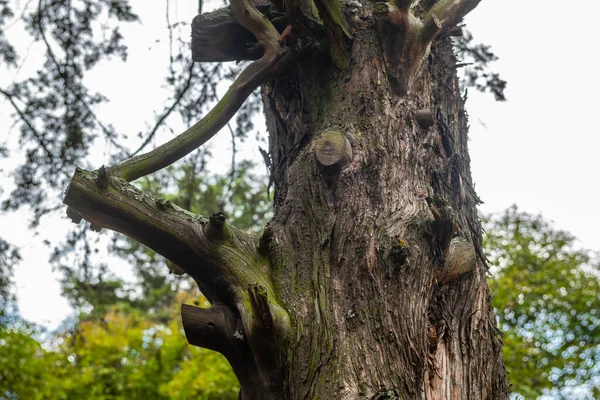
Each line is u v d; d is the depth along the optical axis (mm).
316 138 3170
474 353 2973
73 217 3141
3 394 11391
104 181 2816
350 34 3418
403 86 3324
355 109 3246
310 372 2646
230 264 2875
